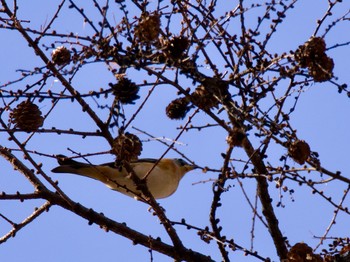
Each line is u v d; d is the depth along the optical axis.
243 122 9.45
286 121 9.99
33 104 10.59
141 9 10.13
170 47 9.55
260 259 10.66
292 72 9.39
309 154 9.71
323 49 9.41
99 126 10.53
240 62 10.34
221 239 11.13
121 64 9.37
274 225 11.45
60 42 9.55
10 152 12.25
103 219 12.06
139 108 9.56
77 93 10.13
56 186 11.51
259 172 11.02
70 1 9.45
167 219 11.41
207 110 9.80
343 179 9.40
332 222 10.14
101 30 9.27
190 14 10.77
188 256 11.92
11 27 9.80
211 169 9.78
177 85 9.72
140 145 10.51
